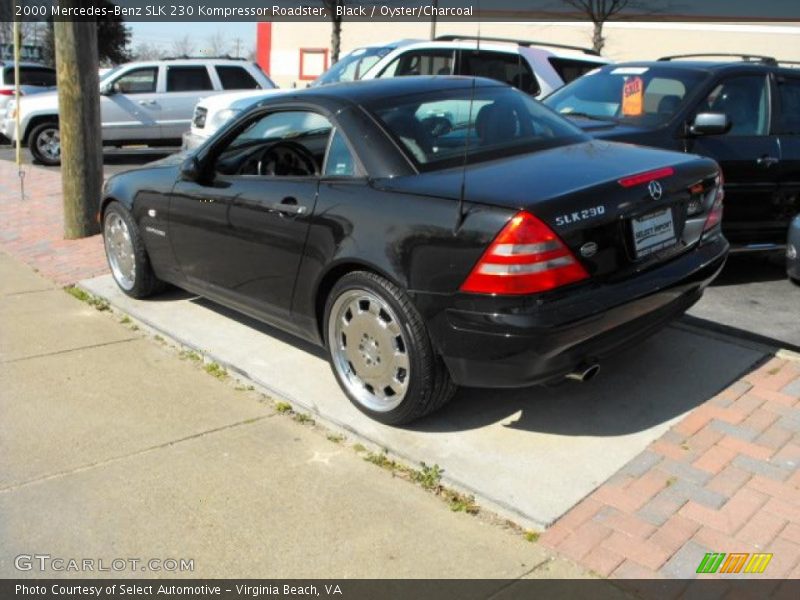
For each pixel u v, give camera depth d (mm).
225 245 4898
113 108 14703
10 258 7852
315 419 4234
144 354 5215
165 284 6164
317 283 4207
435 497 3520
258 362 4914
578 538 3166
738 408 4098
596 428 3965
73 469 3779
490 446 3844
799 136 6668
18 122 10414
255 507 3457
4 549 3209
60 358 5141
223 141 4977
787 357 4645
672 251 3953
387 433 4004
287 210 4312
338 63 11086
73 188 8250
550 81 10039
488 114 4441
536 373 3508
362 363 4082
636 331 3783
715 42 27188
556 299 3439
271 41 34969
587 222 3498
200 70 15398
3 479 3701
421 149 4059
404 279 3689
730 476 3520
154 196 5539
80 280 6836
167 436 4090
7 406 4438
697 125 5949
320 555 3141
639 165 3961
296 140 4594
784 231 6730
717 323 5414
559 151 4238
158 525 3344
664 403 4180
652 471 3582
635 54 27906
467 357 3555
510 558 3096
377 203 3869
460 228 3504
